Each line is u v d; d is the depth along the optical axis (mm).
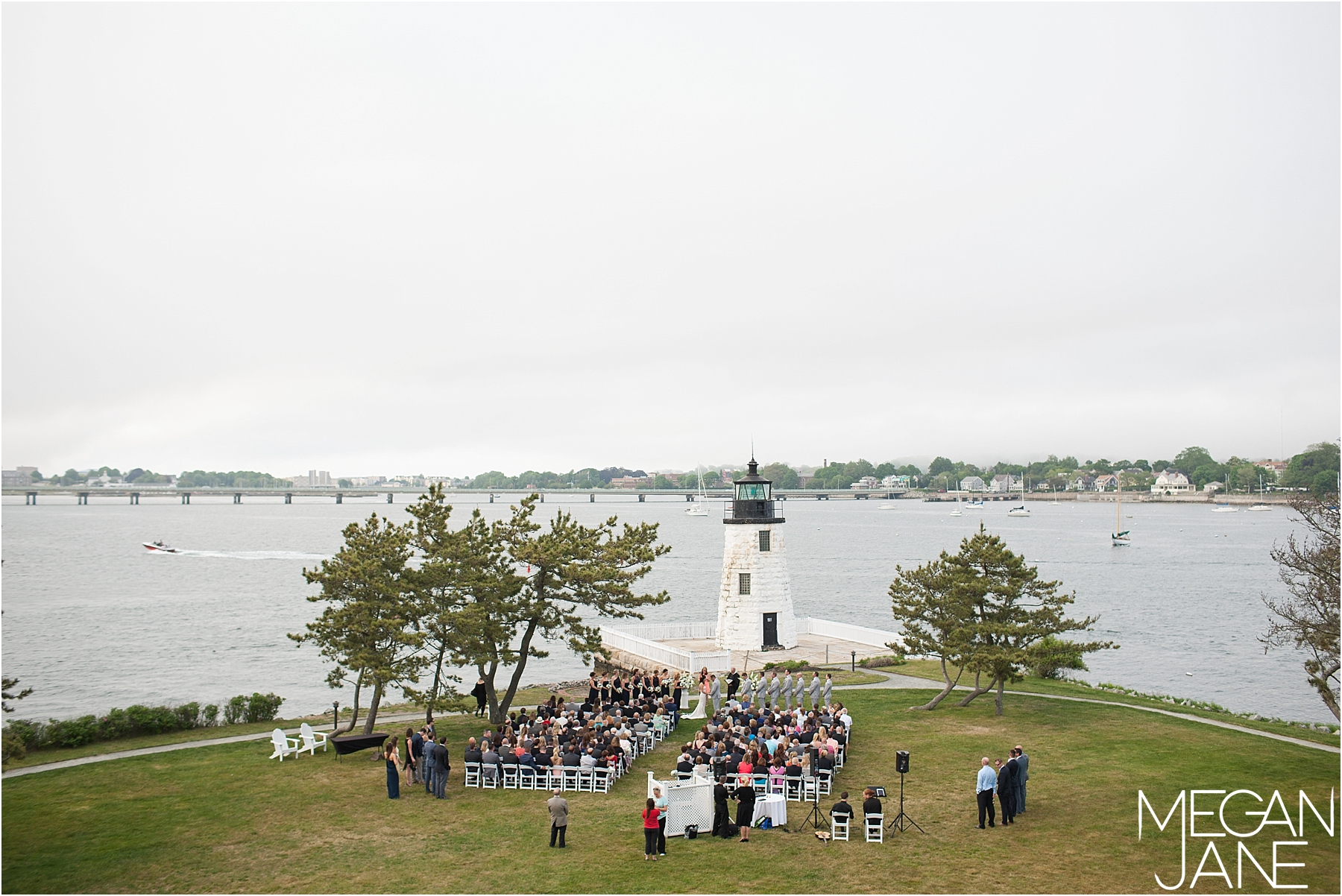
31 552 180875
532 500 40312
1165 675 67062
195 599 111562
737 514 57875
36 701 60125
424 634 34812
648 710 35500
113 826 24766
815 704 40188
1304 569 30828
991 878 21109
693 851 23000
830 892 20328
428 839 23734
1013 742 34125
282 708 57344
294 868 21828
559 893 20312
